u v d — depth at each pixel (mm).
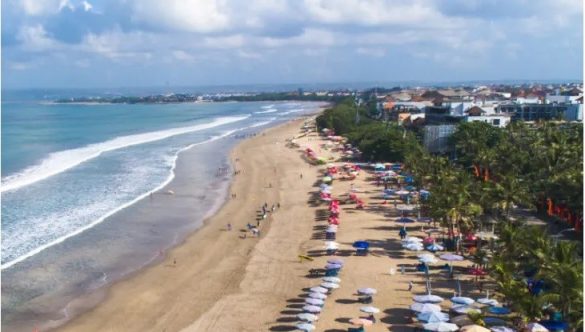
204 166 127000
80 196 94750
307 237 71000
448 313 46094
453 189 66188
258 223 78500
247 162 131750
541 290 43844
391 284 54469
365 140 133875
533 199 76375
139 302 52469
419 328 44219
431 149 127312
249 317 48562
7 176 113062
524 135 114062
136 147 163000
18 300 52688
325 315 47875
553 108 165875
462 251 62938
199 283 56719
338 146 153375
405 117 168625
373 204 87188
